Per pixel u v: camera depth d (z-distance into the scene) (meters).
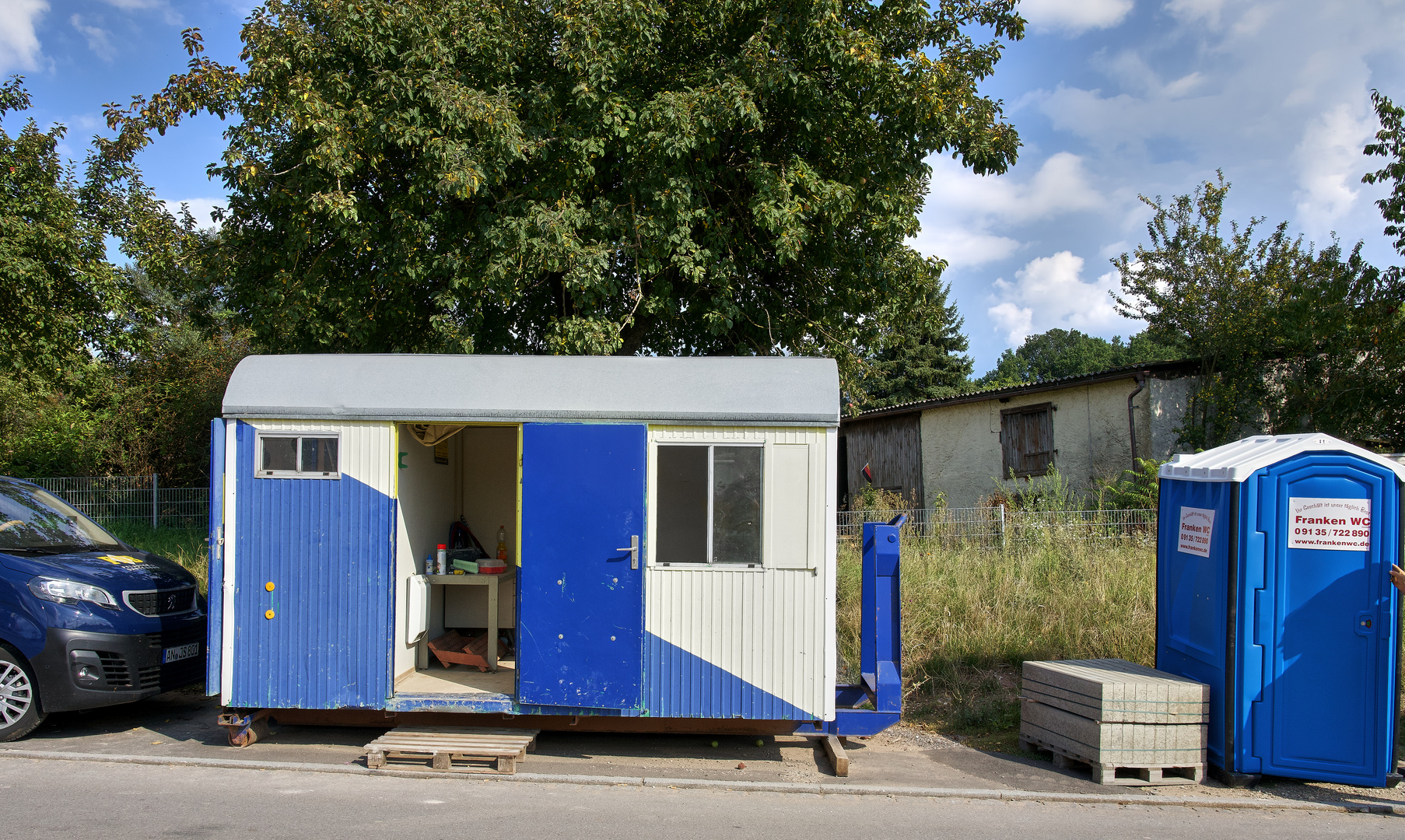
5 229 11.21
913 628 8.26
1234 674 5.29
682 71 10.87
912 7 10.44
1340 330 12.05
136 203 12.92
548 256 9.21
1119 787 5.30
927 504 18.75
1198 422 14.20
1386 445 12.19
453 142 9.09
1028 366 69.00
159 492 15.32
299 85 9.12
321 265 10.21
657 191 9.62
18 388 20.14
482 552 7.30
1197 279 15.24
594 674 5.54
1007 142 9.81
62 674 5.79
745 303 11.81
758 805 4.89
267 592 5.75
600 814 4.63
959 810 4.89
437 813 4.56
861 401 13.17
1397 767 5.55
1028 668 6.16
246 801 4.70
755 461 5.63
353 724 5.97
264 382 5.87
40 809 4.51
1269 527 5.29
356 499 5.78
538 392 5.73
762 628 5.55
